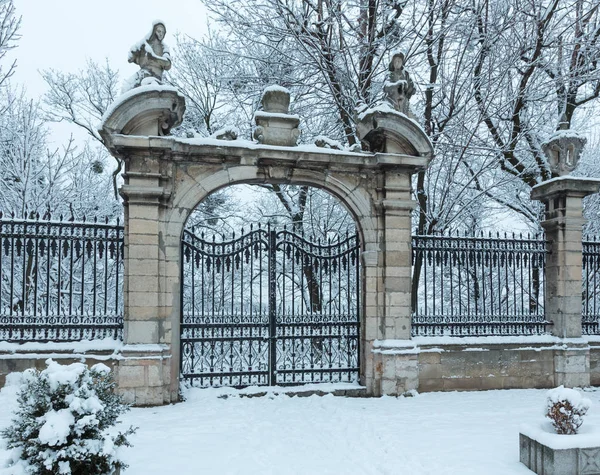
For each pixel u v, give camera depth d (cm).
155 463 648
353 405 967
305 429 807
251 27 1552
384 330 1056
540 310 1577
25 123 1675
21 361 929
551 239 1194
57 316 953
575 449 597
